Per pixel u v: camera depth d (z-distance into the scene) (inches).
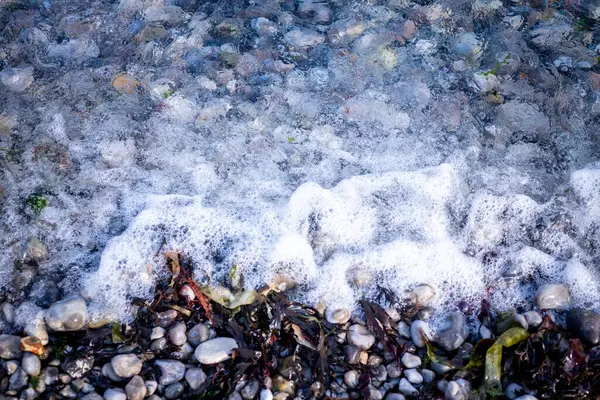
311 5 66.2
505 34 64.2
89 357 46.4
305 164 55.8
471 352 47.4
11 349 46.1
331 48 62.7
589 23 66.6
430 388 46.2
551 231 53.0
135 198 53.2
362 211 53.0
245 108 58.2
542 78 61.1
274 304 48.7
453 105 58.8
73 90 58.5
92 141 56.0
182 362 46.9
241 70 60.7
